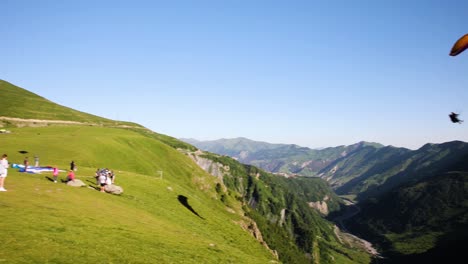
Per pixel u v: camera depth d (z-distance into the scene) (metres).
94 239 25.56
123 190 57.44
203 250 33.28
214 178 174.62
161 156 159.50
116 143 125.06
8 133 116.00
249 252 60.00
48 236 23.09
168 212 55.62
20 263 17.81
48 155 84.94
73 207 33.84
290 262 155.88
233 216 122.44
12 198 31.25
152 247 28.33
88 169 73.62
